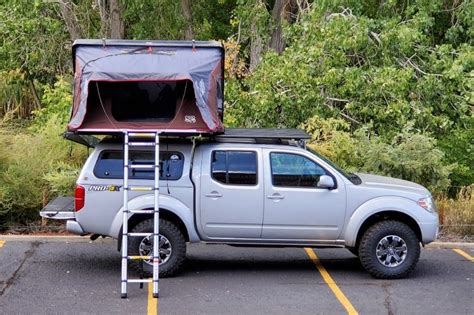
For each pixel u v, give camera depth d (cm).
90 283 985
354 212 1009
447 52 1770
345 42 1642
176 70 957
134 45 985
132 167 950
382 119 1656
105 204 991
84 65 961
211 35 2509
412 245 1016
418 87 1711
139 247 988
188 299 912
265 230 1006
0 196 1300
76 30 2212
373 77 1652
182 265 1045
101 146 1007
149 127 959
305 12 1959
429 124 1670
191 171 1005
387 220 1026
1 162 1362
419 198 1021
